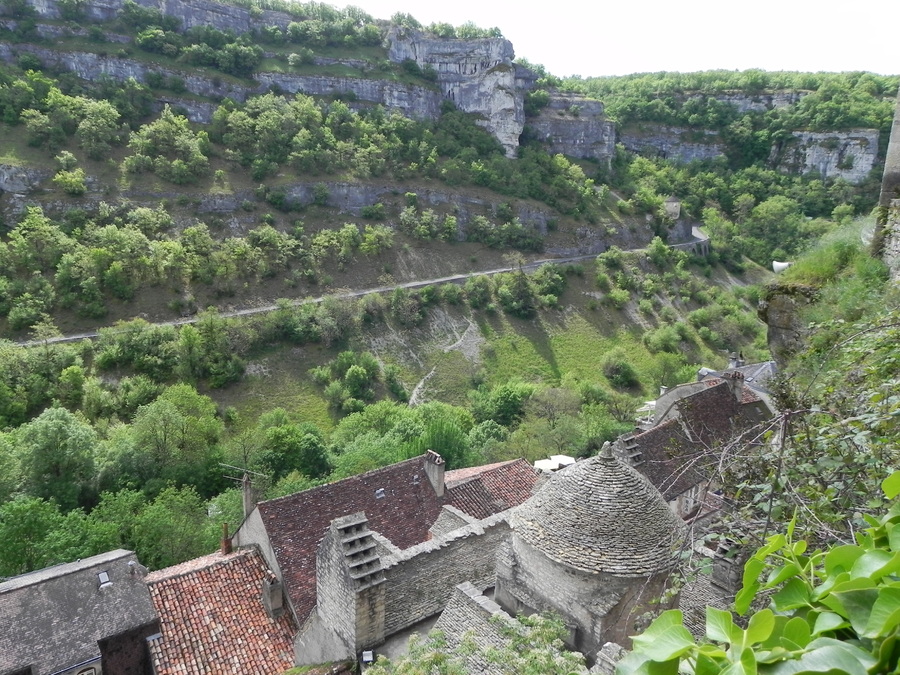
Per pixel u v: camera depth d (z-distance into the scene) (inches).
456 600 579.2
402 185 4788.4
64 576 809.5
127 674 778.2
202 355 3002.0
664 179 6097.4
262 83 5167.3
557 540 508.7
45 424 1814.7
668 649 155.1
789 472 360.8
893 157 788.6
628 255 4790.8
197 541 1349.7
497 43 5807.1
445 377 3467.0
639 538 493.0
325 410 3006.9
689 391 1470.2
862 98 5999.0
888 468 326.3
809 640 148.6
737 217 5585.6
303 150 4530.0
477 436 2418.8
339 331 3481.8
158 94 4547.2
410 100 5693.9
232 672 781.3
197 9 5231.3
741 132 6624.0
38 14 4458.7
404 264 4264.3
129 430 2129.7
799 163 6156.5
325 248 4057.6
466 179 5064.0
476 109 5856.3
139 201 3759.8
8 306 2933.1
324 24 5821.9
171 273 3447.3
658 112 7145.7
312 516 950.4
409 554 681.0
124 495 1551.4
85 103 3944.4
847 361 456.1
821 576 184.1
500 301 4104.3
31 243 3196.4
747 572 201.0
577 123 6156.5
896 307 530.9
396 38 5915.4
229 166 4330.7
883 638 135.3
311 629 708.0
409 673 424.2
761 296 832.9
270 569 904.3
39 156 3639.3
